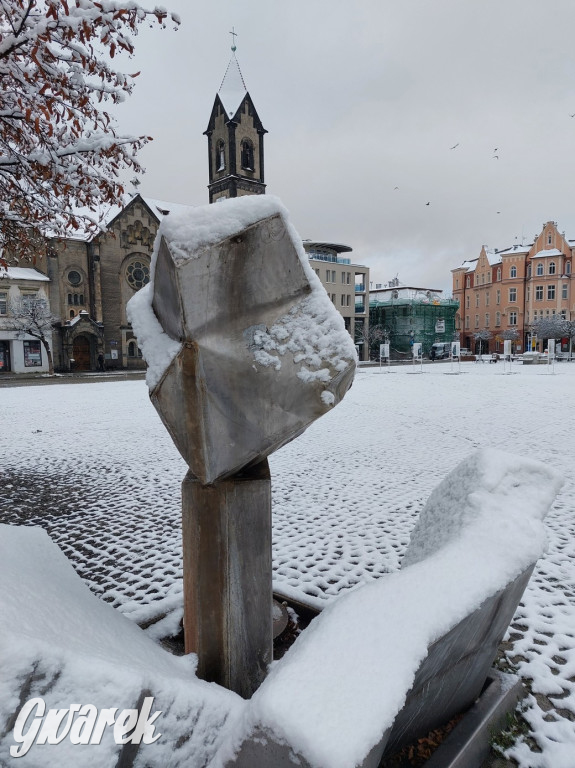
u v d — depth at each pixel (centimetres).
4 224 546
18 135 436
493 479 199
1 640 110
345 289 6247
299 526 518
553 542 474
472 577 155
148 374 169
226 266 154
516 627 329
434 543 203
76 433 1080
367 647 125
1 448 925
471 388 2033
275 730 106
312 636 129
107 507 586
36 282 4138
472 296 7431
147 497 625
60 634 135
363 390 1998
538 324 5969
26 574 173
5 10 339
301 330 173
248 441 169
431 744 188
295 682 114
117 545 473
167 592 377
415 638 129
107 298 4481
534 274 6556
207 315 153
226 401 161
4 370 4028
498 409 1415
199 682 160
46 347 3828
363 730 105
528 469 210
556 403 1520
